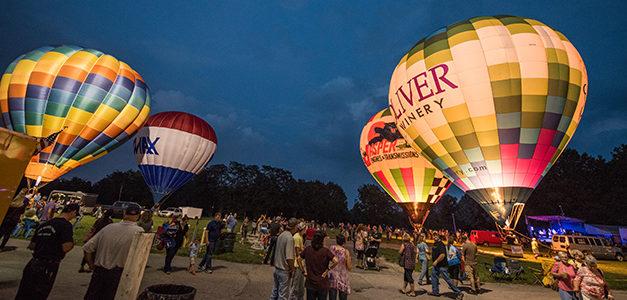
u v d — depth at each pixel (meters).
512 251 17.69
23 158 4.26
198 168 23.05
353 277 10.20
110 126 18.16
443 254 8.09
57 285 5.71
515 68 12.80
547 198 43.75
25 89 16.53
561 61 12.94
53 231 3.96
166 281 7.12
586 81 13.63
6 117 16.45
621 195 42.00
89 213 33.06
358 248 13.12
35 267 3.81
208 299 6.09
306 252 5.11
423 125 14.97
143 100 19.94
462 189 14.52
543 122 12.63
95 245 3.78
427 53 14.81
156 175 21.38
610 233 32.31
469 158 13.66
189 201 80.88
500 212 13.06
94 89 17.55
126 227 3.91
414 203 21.80
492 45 13.31
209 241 8.62
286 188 85.25
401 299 7.75
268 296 6.74
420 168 21.33
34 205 15.22
